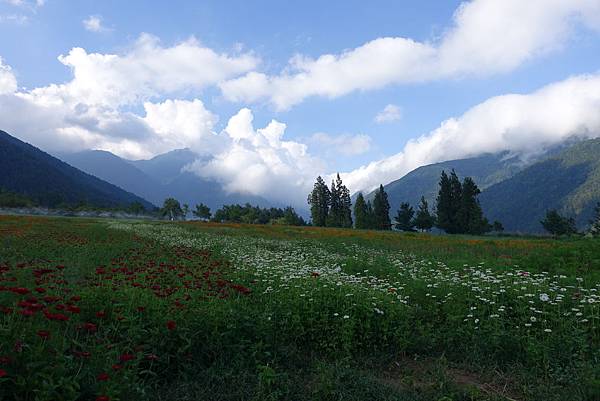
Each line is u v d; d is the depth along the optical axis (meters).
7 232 21.06
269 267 10.14
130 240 20.50
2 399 3.56
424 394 5.00
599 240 15.05
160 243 19.67
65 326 5.12
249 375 5.02
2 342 3.98
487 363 5.99
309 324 6.35
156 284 7.99
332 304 6.76
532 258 13.55
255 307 6.64
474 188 68.56
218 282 7.51
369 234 37.03
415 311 7.64
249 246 19.47
